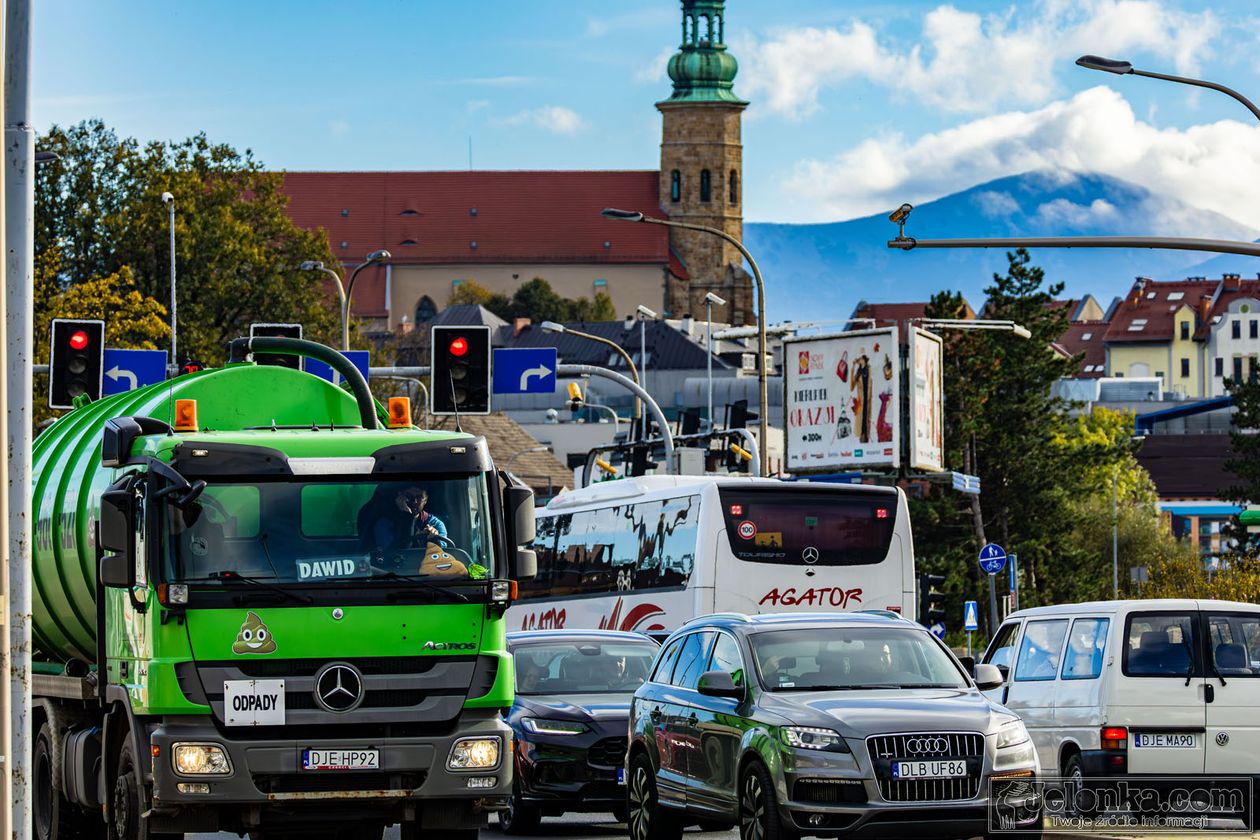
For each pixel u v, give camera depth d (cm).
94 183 15038
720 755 2500
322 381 2661
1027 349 13312
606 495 5097
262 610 2134
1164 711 2812
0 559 1622
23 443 2144
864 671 2519
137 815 2228
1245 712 2817
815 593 4488
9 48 2195
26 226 2186
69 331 5338
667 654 2845
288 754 2119
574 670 3350
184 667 2117
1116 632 2845
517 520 2230
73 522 2595
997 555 7362
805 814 2291
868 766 2281
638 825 2841
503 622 2212
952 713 2341
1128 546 16750
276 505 2170
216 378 2617
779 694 2452
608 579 4994
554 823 3391
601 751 3108
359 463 2194
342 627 2147
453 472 2222
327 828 2239
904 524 4541
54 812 2686
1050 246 4481
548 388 6494
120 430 2330
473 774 2161
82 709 2636
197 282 14525
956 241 4559
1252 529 13512
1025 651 3078
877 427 9300
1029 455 13162
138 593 2202
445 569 2183
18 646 2075
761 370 6838
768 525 4494
